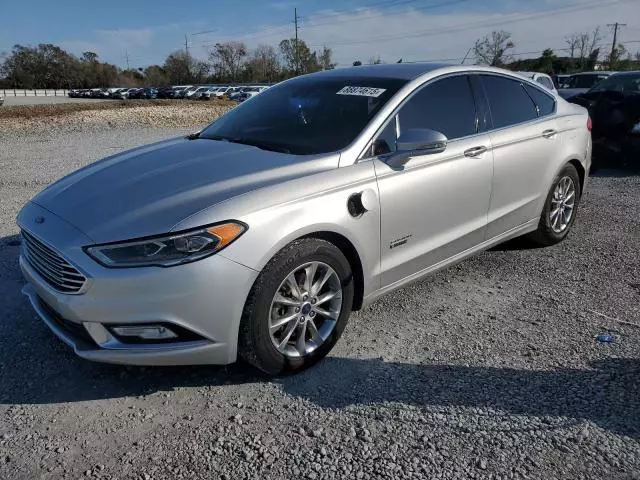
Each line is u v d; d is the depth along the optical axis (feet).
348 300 11.12
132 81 352.08
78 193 10.85
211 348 9.45
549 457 8.30
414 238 12.28
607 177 28.17
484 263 16.21
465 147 13.28
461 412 9.36
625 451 8.40
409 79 13.03
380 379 10.39
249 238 9.37
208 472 8.12
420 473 8.03
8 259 16.29
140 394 10.04
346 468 8.15
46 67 335.26
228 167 10.89
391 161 11.62
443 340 11.80
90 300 9.09
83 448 8.64
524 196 15.39
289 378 10.50
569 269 15.71
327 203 10.40
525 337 11.88
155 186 10.35
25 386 10.25
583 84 57.93
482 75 14.67
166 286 8.95
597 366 10.68
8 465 8.27
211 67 318.86
